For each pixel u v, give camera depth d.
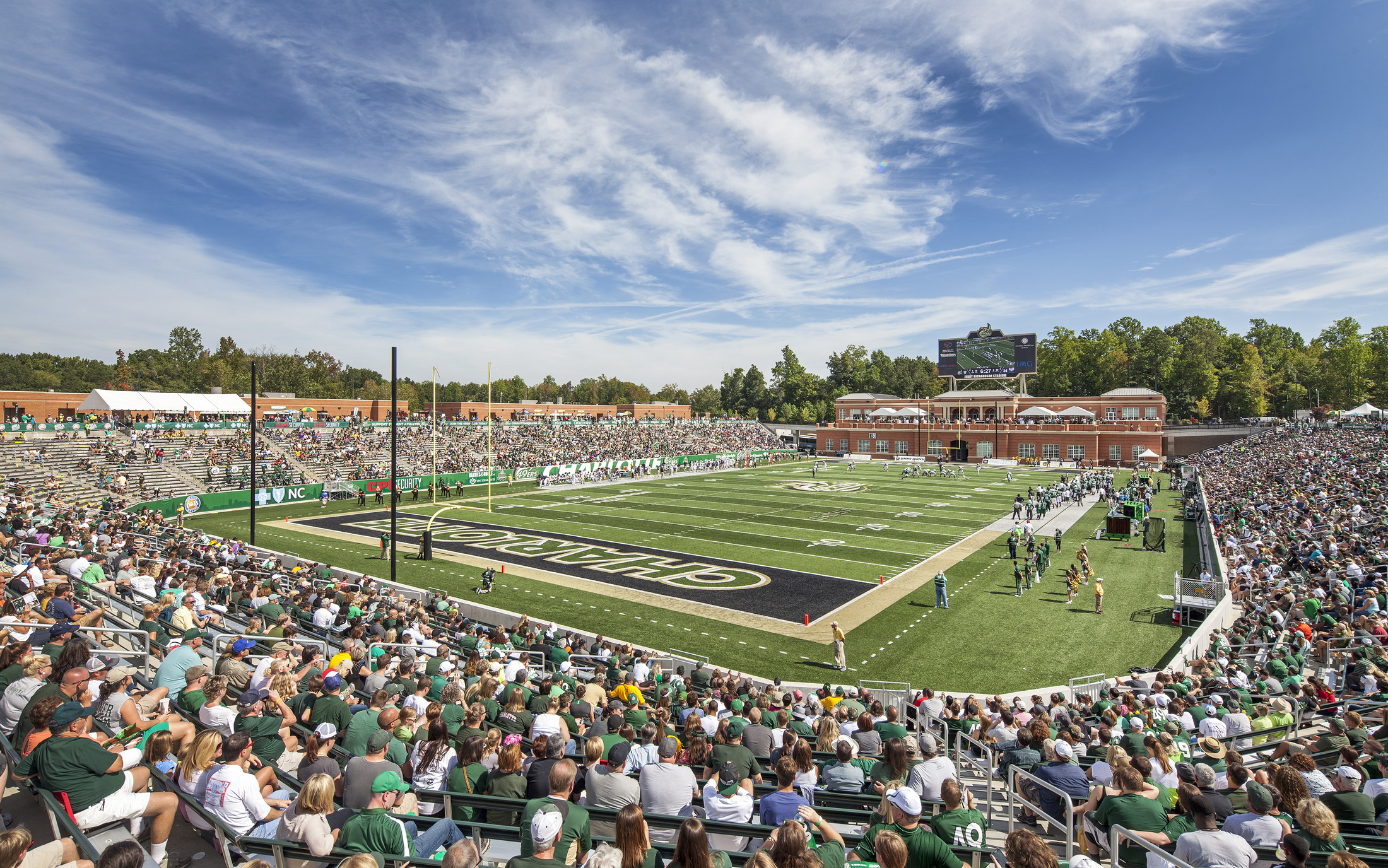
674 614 26.98
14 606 13.96
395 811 6.94
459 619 22.98
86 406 59.09
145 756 7.96
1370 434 62.06
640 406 121.75
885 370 141.12
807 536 42.25
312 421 73.44
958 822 6.24
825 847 6.02
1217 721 12.62
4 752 6.88
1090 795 7.80
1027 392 131.50
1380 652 15.79
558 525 46.19
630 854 5.34
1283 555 28.81
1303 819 6.53
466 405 98.88
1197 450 97.06
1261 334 129.62
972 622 26.09
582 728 11.48
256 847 6.13
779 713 13.48
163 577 21.36
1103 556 37.16
